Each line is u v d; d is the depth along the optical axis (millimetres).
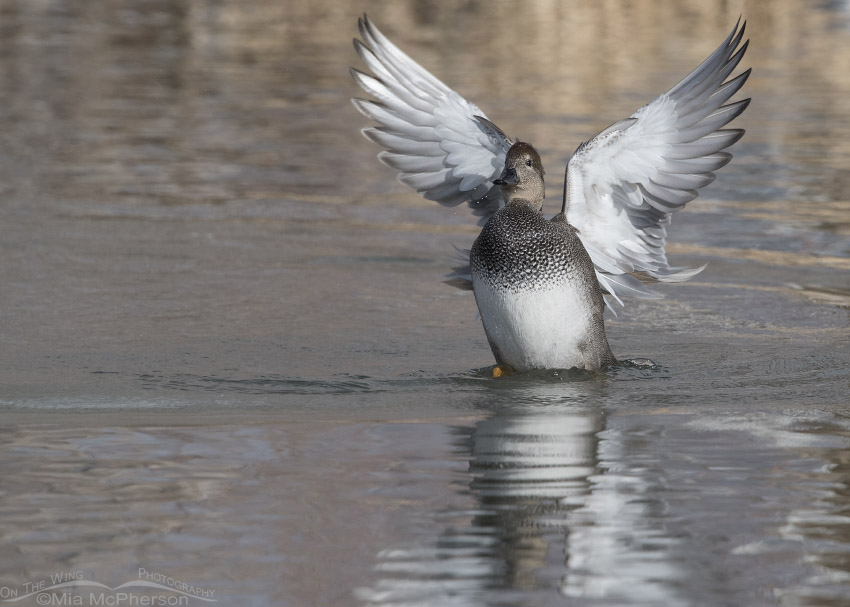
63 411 9891
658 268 11859
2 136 22453
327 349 12312
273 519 7441
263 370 11445
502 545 7078
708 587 6582
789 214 18359
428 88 11773
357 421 9672
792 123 24344
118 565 6770
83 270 15203
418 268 15992
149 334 12664
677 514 7594
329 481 8125
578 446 8961
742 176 20672
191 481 8094
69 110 24828
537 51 31531
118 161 21094
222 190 19594
